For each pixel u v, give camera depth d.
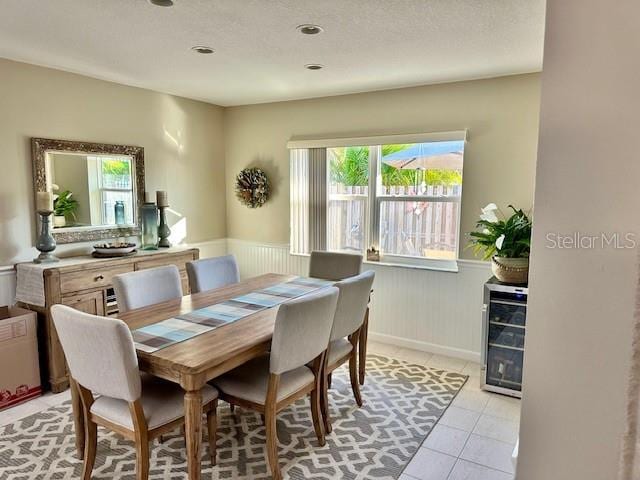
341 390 3.21
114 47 2.84
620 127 0.45
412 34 2.54
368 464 2.36
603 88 0.46
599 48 0.46
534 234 0.51
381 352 3.94
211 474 2.27
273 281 3.36
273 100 4.50
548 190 0.50
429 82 3.68
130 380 1.86
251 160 4.79
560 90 0.48
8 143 3.14
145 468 1.95
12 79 3.13
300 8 2.20
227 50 2.88
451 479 2.24
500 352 3.16
